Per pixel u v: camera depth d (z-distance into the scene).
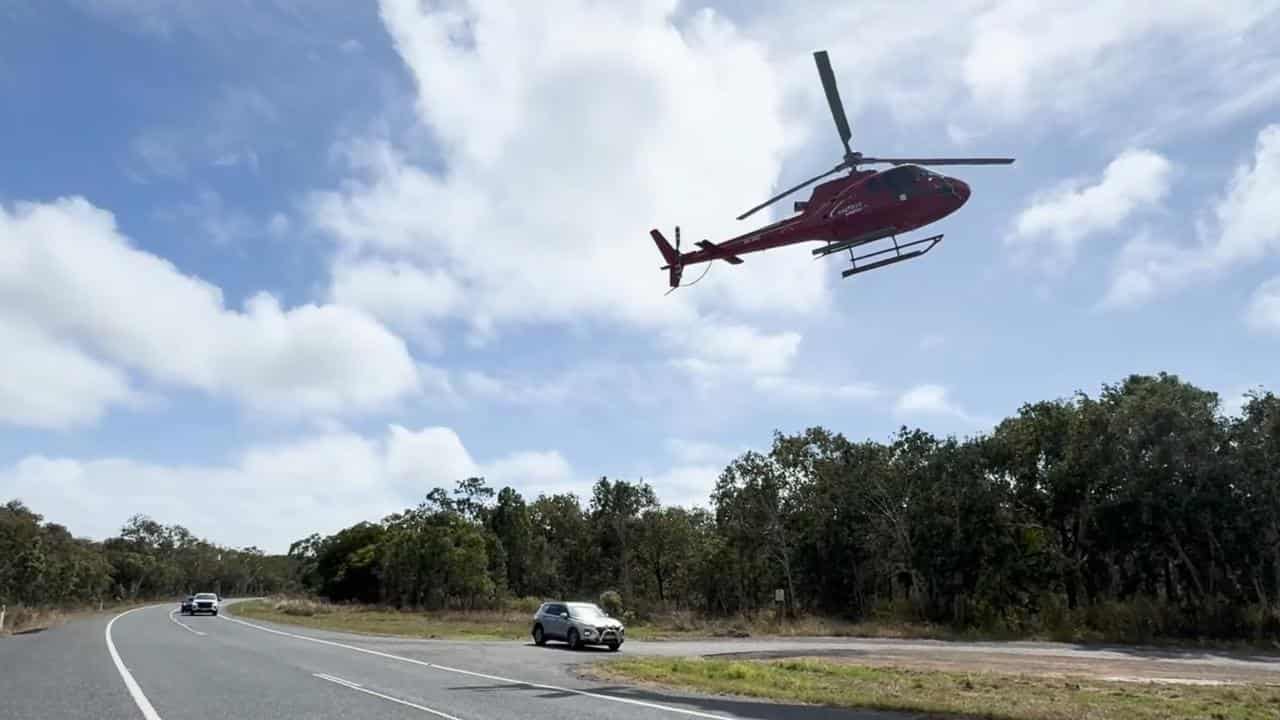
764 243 23.73
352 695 13.46
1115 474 51.09
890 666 24.84
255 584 187.00
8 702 12.16
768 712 12.85
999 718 12.98
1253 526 45.84
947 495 55.28
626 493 101.38
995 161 19.50
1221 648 38.91
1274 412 45.84
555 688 15.38
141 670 17.30
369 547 94.75
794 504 72.75
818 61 18.12
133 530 147.50
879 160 21.28
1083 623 46.84
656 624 54.41
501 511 104.50
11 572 66.56
